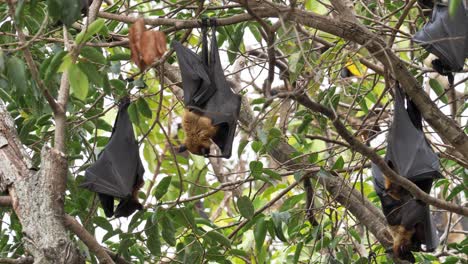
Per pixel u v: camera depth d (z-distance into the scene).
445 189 22.56
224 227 22.48
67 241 15.51
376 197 25.98
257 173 20.36
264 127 19.92
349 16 17.64
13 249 20.78
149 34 15.70
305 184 22.41
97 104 21.69
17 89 16.34
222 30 21.64
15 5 15.18
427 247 21.27
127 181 19.02
